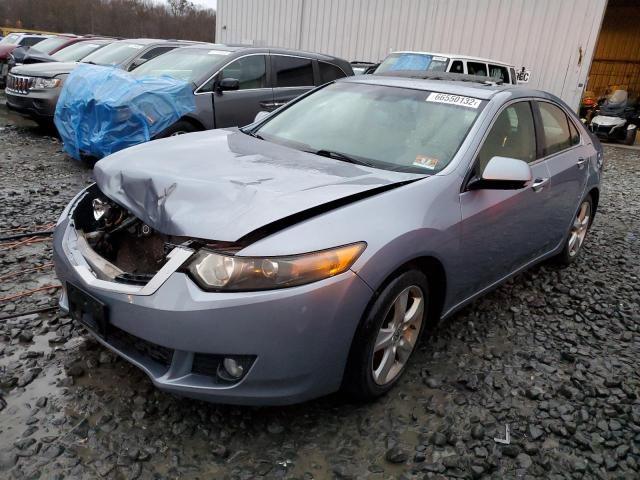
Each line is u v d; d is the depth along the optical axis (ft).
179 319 6.81
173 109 20.79
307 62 26.03
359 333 7.65
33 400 8.00
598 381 9.78
